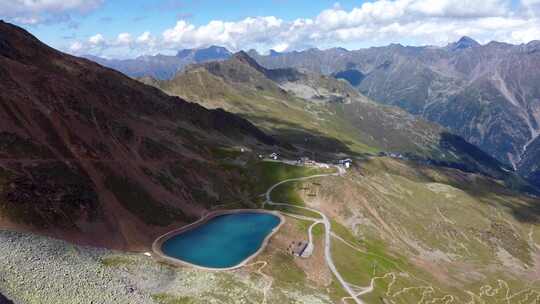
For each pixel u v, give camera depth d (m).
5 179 145.00
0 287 89.88
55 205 150.12
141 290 120.50
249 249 178.50
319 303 147.62
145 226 178.62
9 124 171.12
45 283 99.06
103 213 166.62
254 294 139.50
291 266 174.50
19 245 115.81
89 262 124.00
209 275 146.38
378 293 177.00
